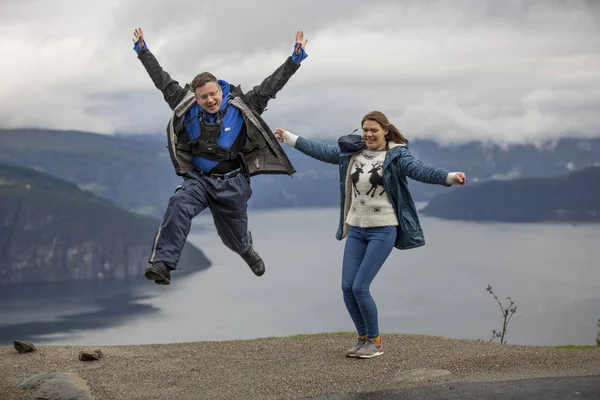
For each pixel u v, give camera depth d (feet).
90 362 24.40
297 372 22.29
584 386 17.88
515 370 20.63
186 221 20.18
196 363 24.08
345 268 23.56
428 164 21.63
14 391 21.21
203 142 20.48
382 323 655.35
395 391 19.25
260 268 22.82
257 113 21.04
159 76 20.90
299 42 21.03
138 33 21.16
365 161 22.82
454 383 19.48
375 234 22.86
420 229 22.97
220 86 20.94
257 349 26.08
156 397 20.26
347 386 20.33
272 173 21.58
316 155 24.11
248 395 20.15
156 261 19.72
